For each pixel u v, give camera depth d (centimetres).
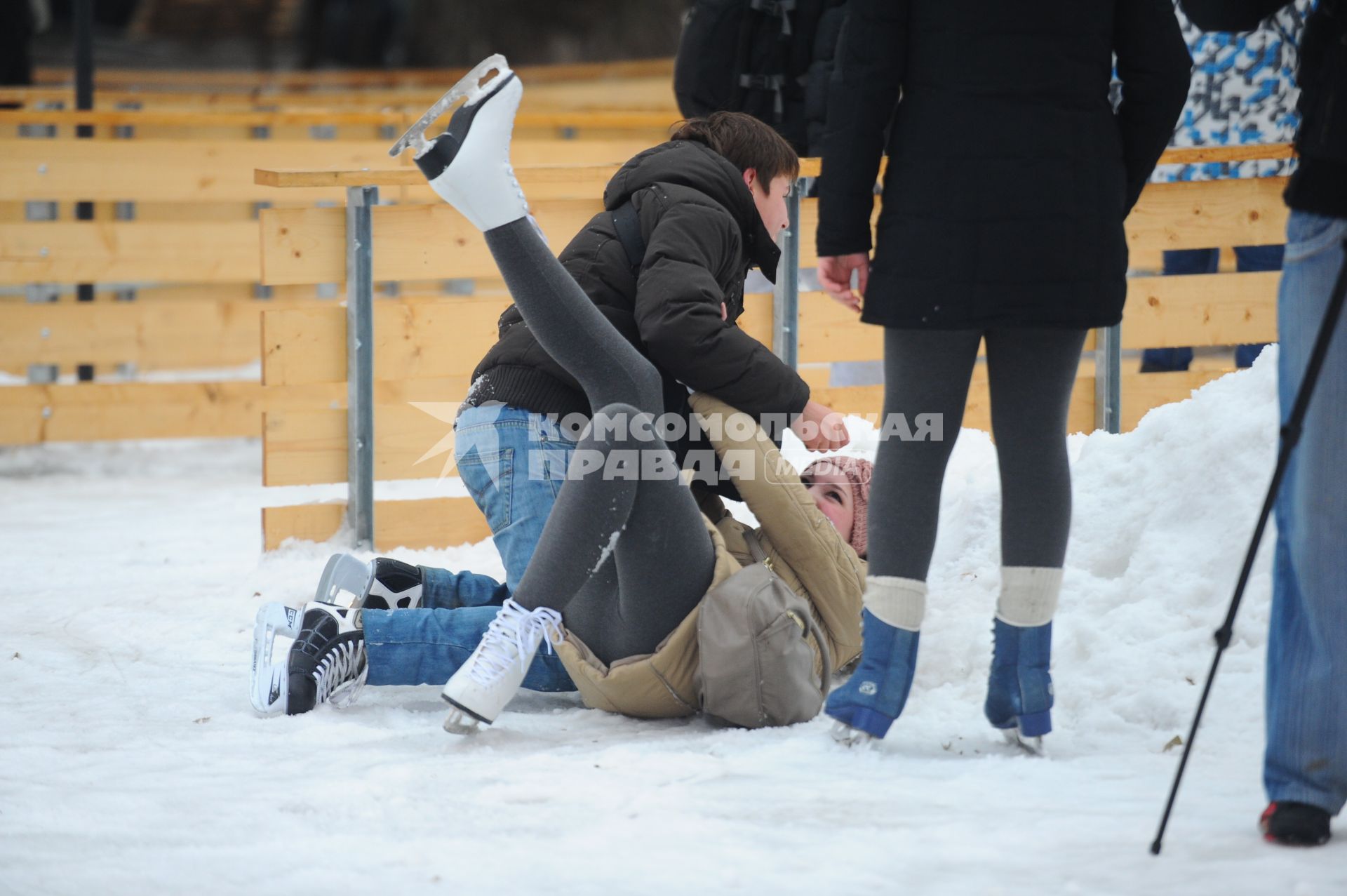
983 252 697
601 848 592
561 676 882
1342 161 592
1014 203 694
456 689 776
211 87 4150
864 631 744
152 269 2255
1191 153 1450
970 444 1236
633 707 833
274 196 2311
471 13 7450
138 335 2236
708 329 858
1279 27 1603
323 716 848
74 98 2630
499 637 784
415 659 863
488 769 718
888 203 718
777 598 808
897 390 732
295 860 586
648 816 630
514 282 767
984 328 703
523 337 908
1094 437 1051
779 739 777
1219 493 915
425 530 1424
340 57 7381
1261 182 1535
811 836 600
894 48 708
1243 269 1641
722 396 883
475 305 1418
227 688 938
